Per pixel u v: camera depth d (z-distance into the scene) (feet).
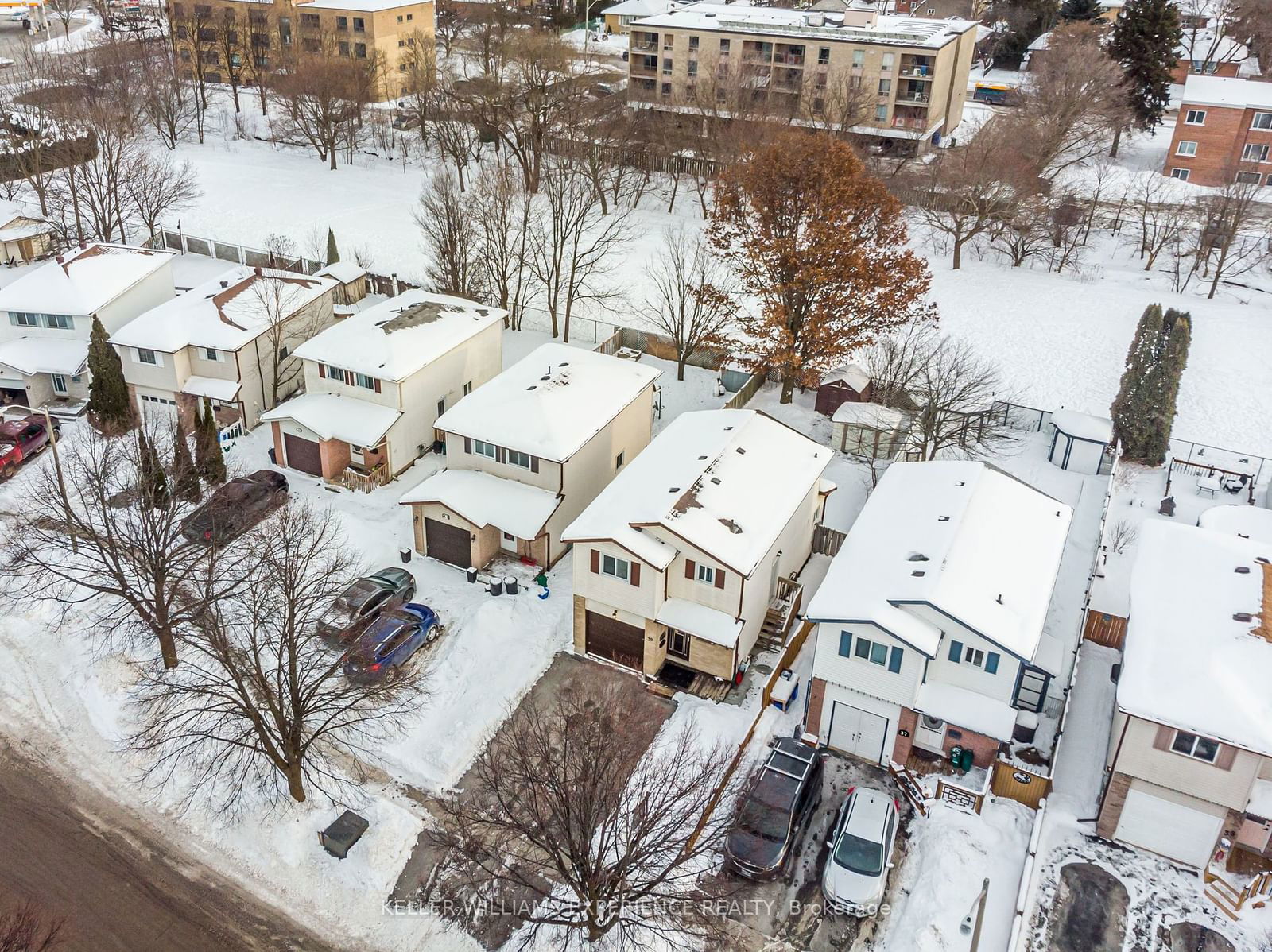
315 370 168.14
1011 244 246.88
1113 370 198.29
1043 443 177.99
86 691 126.11
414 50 348.59
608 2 452.76
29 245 236.43
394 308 181.68
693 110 295.89
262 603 112.78
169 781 115.34
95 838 109.60
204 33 367.25
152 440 139.44
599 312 218.38
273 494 154.40
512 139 305.94
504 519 141.28
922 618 112.37
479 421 149.89
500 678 127.44
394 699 122.42
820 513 149.38
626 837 100.53
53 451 137.08
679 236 251.39
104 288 189.16
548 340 209.97
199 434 155.12
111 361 167.02
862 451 170.71
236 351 171.73
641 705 124.36
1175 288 232.94
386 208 271.49
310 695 108.99
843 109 283.79
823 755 119.44
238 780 114.32
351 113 306.35
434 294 191.01
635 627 128.06
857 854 102.99
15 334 186.60
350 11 345.31
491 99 282.97
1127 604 138.51
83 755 118.93
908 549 122.42
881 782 116.16
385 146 317.83
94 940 99.45
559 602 140.77
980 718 111.86
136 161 255.70
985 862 104.47
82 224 252.21
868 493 160.56
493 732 121.08
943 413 162.81
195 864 107.24
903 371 177.06
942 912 99.35
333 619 129.90
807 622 133.18
